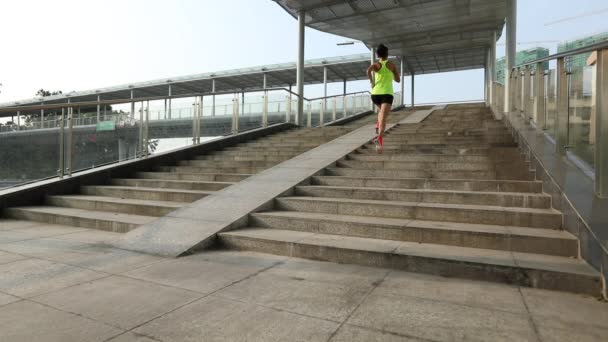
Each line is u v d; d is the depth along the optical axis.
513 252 3.74
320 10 17.17
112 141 8.33
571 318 2.57
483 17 19.00
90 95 41.84
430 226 4.25
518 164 5.86
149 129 8.93
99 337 2.32
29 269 3.66
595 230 3.19
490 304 2.81
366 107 19.19
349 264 3.86
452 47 24.77
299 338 2.31
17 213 6.55
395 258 3.69
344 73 34.84
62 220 6.01
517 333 2.36
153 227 4.93
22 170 7.20
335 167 7.38
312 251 4.05
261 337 2.33
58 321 2.53
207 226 4.80
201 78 35.31
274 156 8.85
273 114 13.06
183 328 2.45
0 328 2.42
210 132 10.44
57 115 7.59
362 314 2.65
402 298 2.94
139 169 8.59
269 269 3.70
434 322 2.52
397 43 23.75
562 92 4.97
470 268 3.39
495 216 4.38
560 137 4.99
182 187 7.24
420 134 9.34
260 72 32.84
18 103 46.59
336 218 4.84
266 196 5.71
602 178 3.54
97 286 3.21
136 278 3.42
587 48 3.68
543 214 4.15
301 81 16.22
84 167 7.90
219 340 2.29
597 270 3.08
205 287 3.19
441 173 6.23
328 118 16.61
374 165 7.14
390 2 16.83
